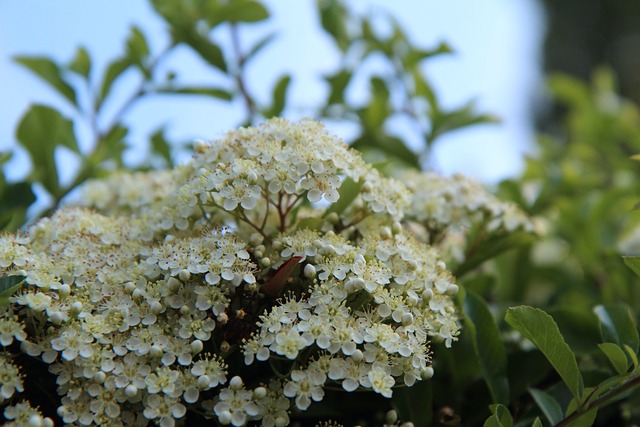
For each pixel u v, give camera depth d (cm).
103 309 54
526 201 67
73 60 66
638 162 80
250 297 54
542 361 58
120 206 60
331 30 72
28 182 61
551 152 85
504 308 62
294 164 55
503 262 65
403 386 55
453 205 60
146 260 54
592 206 67
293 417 56
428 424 56
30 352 53
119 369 53
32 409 52
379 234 56
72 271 55
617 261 65
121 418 53
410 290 55
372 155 69
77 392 53
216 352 54
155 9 66
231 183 55
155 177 60
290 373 53
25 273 54
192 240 55
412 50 71
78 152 65
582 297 66
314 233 55
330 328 53
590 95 92
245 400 53
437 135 70
